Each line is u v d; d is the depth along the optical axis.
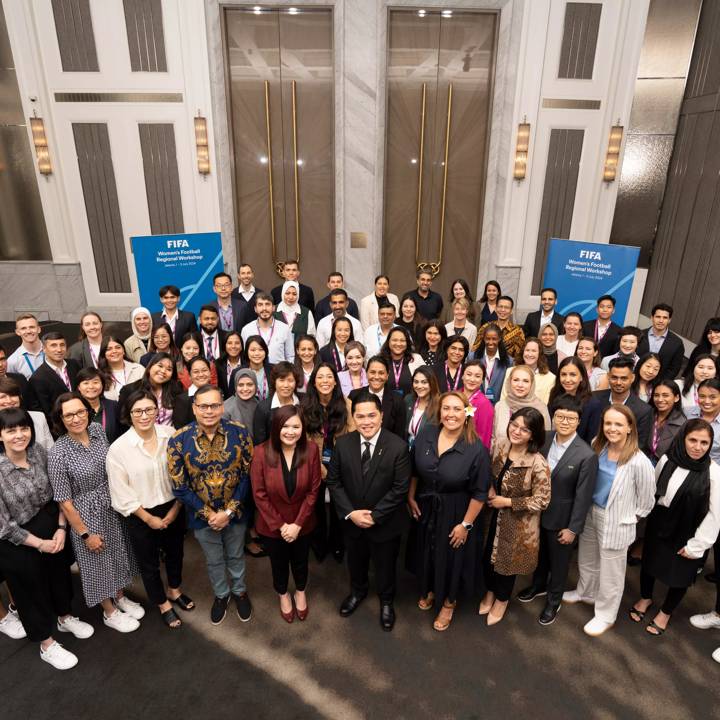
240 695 2.99
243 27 7.88
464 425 3.17
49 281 9.01
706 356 4.05
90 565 3.19
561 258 6.44
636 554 4.11
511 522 3.20
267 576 3.92
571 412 3.18
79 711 2.90
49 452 3.04
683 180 7.97
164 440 3.26
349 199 8.46
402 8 7.72
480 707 2.91
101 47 7.84
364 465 3.22
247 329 5.03
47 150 8.22
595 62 7.87
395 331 4.42
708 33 7.34
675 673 3.13
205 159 8.21
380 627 3.45
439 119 8.34
